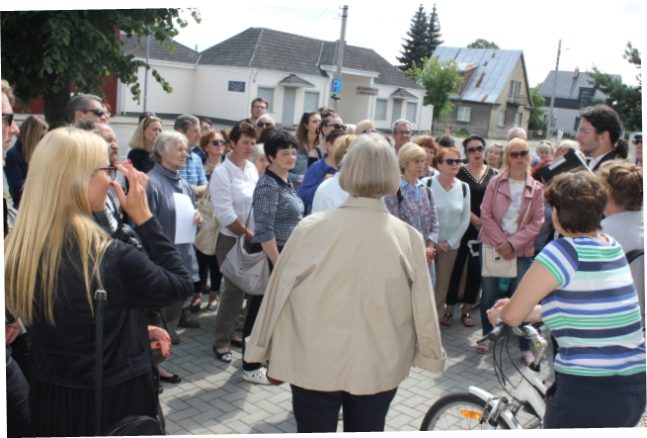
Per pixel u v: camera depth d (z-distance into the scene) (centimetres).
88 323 194
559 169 454
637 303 235
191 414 368
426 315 246
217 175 457
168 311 443
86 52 732
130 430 196
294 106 3359
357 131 565
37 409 203
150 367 211
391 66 3884
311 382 238
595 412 228
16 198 391
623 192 308
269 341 251
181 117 563
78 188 194
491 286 487
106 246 196
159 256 212
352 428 253
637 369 229
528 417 301
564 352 237
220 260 486
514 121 5228
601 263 231
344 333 236
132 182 212
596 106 425
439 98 4316
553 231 525
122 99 2642
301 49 3459
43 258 191
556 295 234
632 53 2053
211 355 456
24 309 194
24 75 724
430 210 487
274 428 357
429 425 305
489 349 492
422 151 469
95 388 196
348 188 244
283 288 242
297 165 613
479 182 561
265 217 379
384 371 240
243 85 3138
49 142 195
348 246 236
